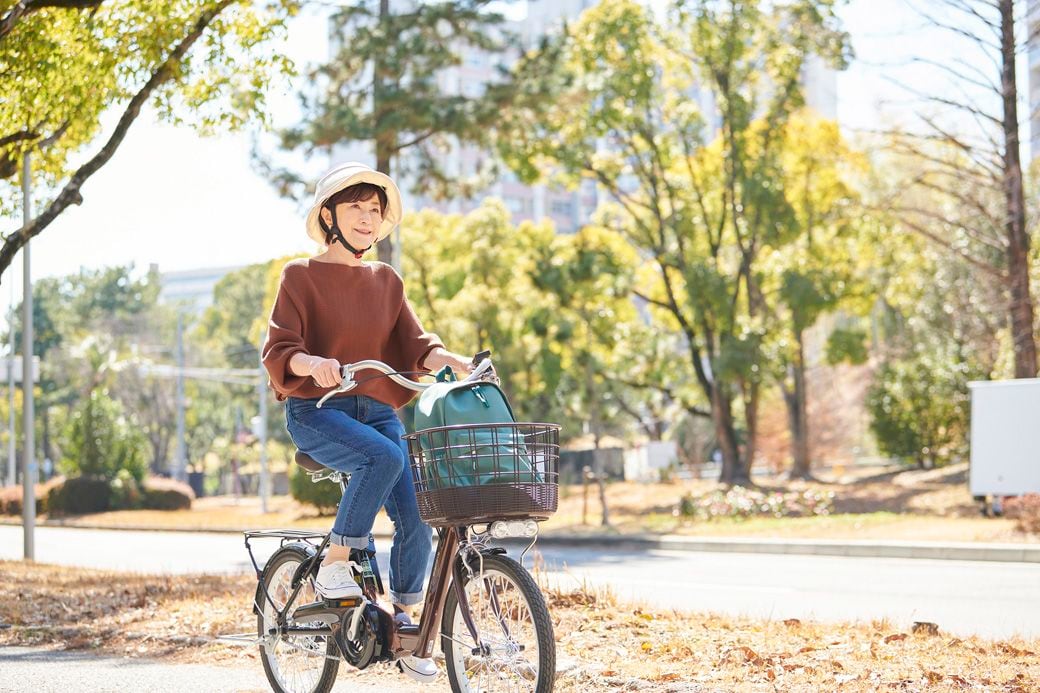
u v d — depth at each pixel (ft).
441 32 69.26
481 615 14.16
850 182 112.16
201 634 22.79
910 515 67.56
